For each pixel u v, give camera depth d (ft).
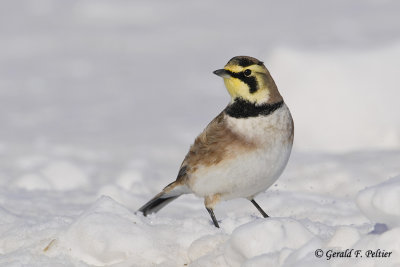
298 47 68.49
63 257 28.27
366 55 65.77
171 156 57.98
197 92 86.02
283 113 32.81
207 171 33.19
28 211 37.27
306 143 64.18
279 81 66.80
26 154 58.49
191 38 116.98
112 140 64.13
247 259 24.56
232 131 32.53
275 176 33.19
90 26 128.98
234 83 32.55
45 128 70.03
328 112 64.13
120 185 46.60
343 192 43.06
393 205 20.99
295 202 38.96
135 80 94.22
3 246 29.78
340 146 63.10
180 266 27.48
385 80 64.18
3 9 142.41
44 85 92.68
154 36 120.67
